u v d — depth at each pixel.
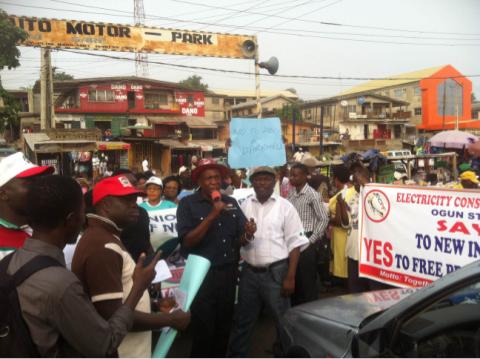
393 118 51.75
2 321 1.69
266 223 3.99
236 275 3.85
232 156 5.79
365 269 4.50
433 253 3.95
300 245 4.04
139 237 4.04
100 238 2.27
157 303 2.80
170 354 4.33
